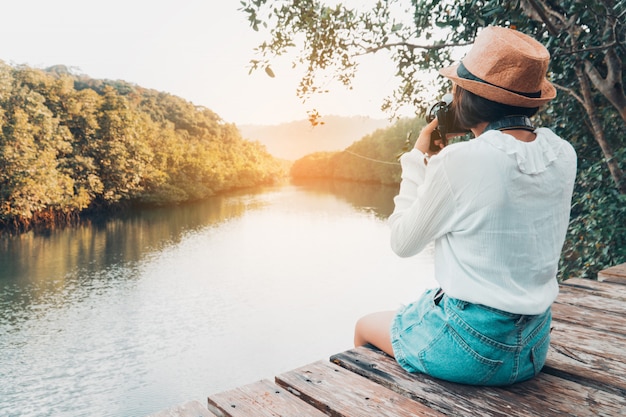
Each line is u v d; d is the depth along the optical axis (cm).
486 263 126
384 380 155
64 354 2073
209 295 3023
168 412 142
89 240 4638
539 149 129
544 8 397
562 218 133
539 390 150
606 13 353
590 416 136
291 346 2173
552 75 454
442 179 127
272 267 3825
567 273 520
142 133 6731
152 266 3766
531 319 132
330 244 4788
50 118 4941
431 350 145
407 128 7581
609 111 442
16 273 3381
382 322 173
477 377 141
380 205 7825
